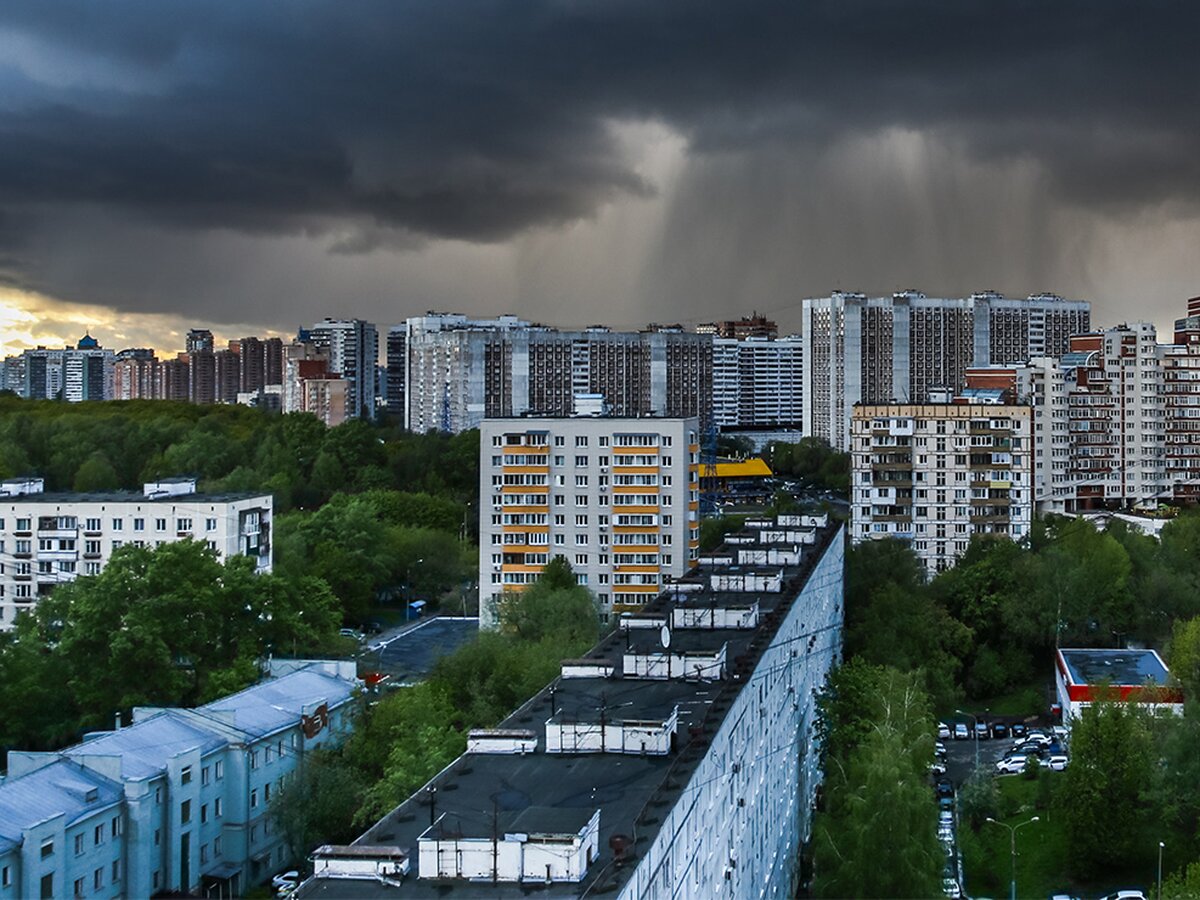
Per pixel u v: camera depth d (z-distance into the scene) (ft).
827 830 359.05
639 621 407.03
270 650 570.05
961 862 453.58
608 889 193.06
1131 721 456.86
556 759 268.82
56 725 502.38
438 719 446.60
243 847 440.86
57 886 356.59
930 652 645.10
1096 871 440.86
